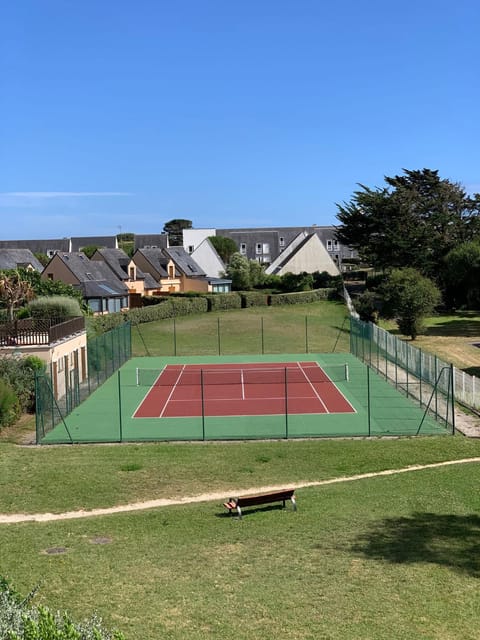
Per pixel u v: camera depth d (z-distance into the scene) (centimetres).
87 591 1479
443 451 2958
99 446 3142
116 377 5116
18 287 4956
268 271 12406
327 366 5544
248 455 2936
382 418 3647
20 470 2698
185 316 8400
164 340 7075
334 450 3000
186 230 14475
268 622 1317
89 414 3859
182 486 2511
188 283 10706
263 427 3506
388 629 1280
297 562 1659
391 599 1419
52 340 4038
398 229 9644
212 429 3475
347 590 1470
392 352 5253
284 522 2019
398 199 9788
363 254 9956
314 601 1415
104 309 8112
